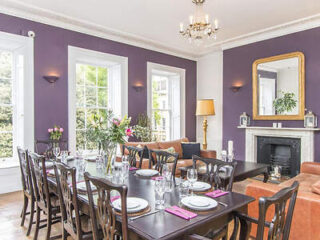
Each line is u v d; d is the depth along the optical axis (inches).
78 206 69.8
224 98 235.1
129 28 187.3
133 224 52.7
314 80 176.2
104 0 143.0
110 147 94.7
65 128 174.9
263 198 46.1
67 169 68.2
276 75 195.5
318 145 174.2
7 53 168.4
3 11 148.8
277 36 195.5
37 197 96.1
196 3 142.9
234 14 162.4
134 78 216.5
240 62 221.0
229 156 144.3
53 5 148.9
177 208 61.2
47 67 167.0
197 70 270.7
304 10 157.6
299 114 182.1
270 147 204.1
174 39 213.0
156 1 144.2
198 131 270.5
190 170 72.3
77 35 181.2
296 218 80.0
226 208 61.9
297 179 132.2
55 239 96.8
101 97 211.6
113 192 73.3
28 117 158.9
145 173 97.1
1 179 152.6
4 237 98.9
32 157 92.2
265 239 88.7
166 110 259.4
